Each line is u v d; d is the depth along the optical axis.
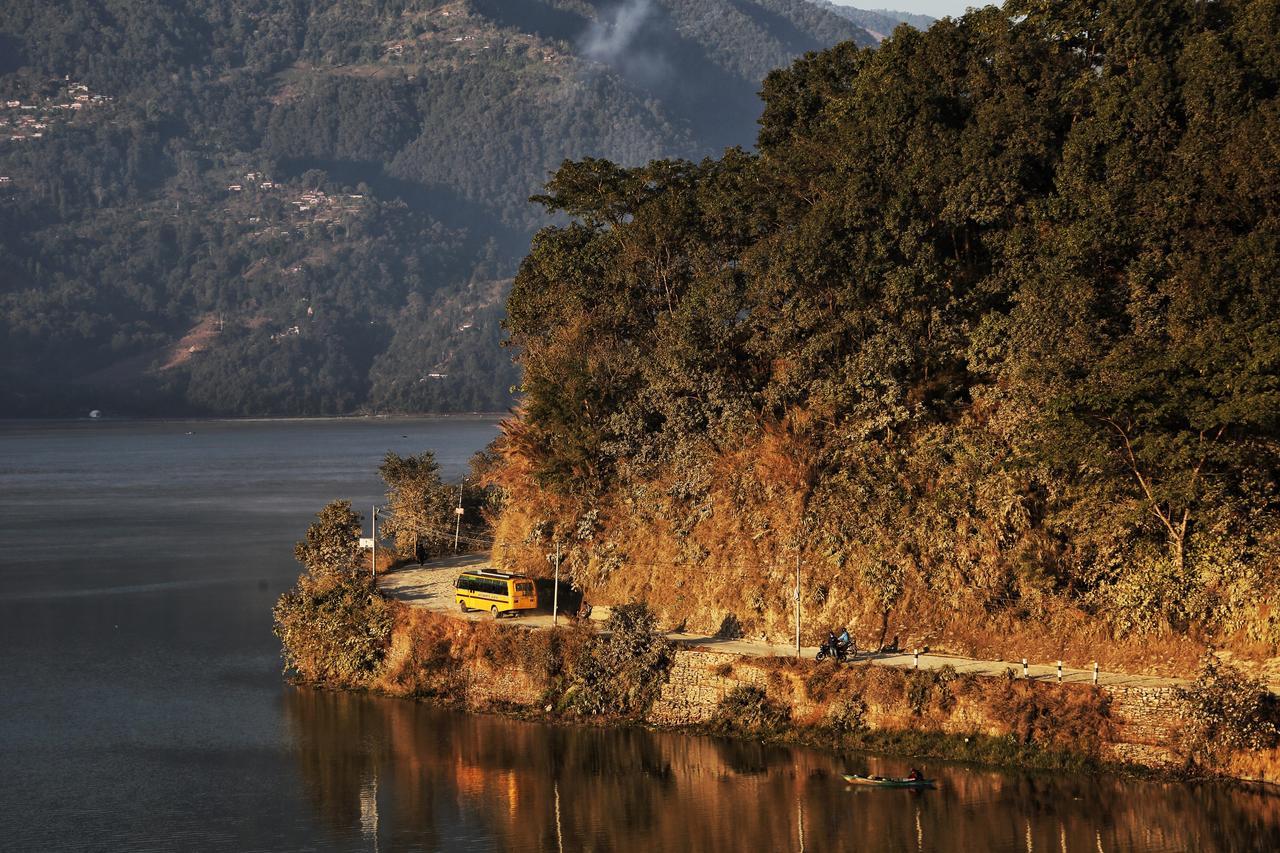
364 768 77.06
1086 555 76.88
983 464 79.81
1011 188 85.44
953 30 96.62
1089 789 66.50
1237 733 65.62
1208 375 71.31
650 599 89.25
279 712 88.75
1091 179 83.44
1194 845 61.06
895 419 84.19
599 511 95.75
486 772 75.19
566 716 81.56
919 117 91.44
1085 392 73.25
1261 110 77.44
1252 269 73.56
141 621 124.31
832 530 82.06
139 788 75.62
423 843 66.69
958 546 78.94
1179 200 78.38
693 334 95.25
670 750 76.00
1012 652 75.88
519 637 85.38
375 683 92.25
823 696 74.69
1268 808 63.28
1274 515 72.69
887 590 79.62
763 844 64.38
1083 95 89.44
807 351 88.75
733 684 77.31
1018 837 62.94
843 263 90.44
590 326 106.31
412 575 110.19
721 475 88.31
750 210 105.12
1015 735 69.69
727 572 85.50
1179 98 82.19
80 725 88.06
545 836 66.81
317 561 101.94
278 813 71.25
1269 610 70.12
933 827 64.56
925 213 89.25
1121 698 68.38
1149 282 79.31
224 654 108.50
